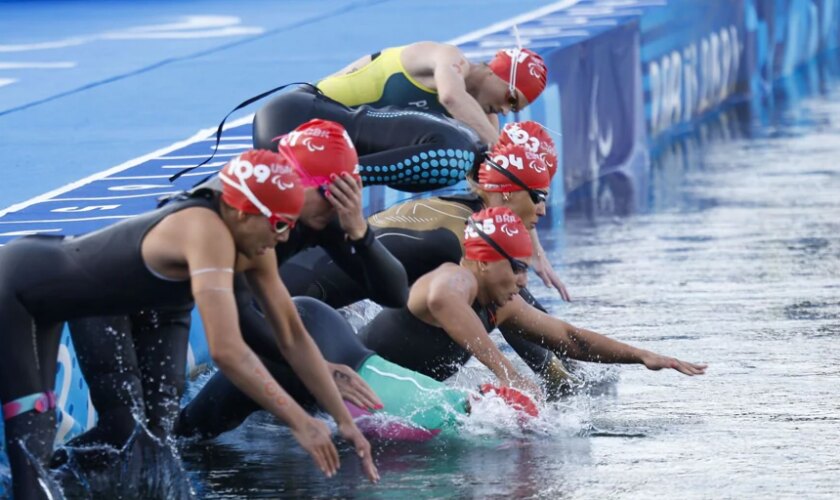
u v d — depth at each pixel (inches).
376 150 711.1
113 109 1234.0
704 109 1811.0
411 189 719.7
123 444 565.9
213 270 483.5
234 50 1622.8
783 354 726.5
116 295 506.3
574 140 1302.9
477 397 612.1
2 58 1633.9
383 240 673.6
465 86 775.7
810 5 2351.1
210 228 487.2
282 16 2003.0
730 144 1594.5
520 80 768.9
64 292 510.9
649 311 832.3
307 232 580.4
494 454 574.9
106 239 508.7
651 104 1587.1
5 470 537.3
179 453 586.6
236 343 482.0
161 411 576.4
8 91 1363.2
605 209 1218.6
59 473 557.9
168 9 2212.1
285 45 1646.2
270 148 705.6
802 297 864.3
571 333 659.4
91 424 607.8
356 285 676.7
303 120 709.3
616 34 1425.9
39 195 843.4
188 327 595.5
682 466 551.8
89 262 507.2
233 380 486.6
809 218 1146.0
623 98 1446.9
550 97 1219.2
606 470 548.4
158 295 505.4
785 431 596.4
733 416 620.4
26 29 1972.2
